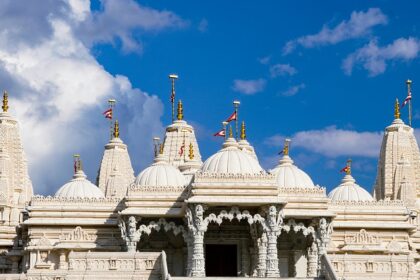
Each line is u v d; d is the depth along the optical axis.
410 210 107.06
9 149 119.62
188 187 88.81
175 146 129.75
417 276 79.62
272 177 86.31
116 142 133.12
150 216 89.69
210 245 93.88
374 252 94.25
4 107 122.00
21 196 118.81
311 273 92.06
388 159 124.38
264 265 85.88
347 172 107.81
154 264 78.81
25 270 95.06
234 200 85.12
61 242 93.19
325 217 89.94
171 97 132.38
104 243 94.25
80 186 102.62
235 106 117.19
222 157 89.81
